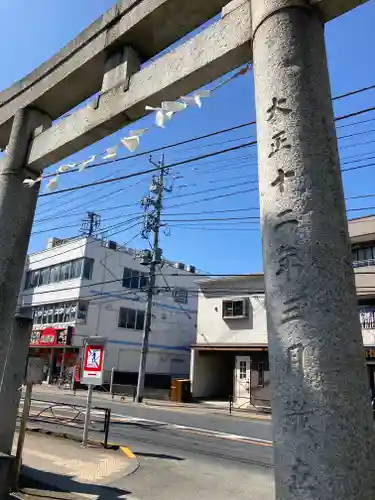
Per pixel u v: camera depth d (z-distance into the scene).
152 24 4.20
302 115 2.36
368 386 1.96
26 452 7.52
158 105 3.97
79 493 5.43
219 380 22.70
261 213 2.39
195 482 6.50
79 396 21.64
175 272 33.12
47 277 30.95
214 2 3.91
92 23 4.84
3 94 5.98
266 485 6.53
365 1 2.66
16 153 5.27
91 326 27.84
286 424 1.92
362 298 16.39
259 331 19.61
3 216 5.04
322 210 2.17
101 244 29.48
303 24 2.59
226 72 3.51
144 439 9.99
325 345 1.94
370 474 1.78
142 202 21.58
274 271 2.19
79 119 4.59
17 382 5.17
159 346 30.95
